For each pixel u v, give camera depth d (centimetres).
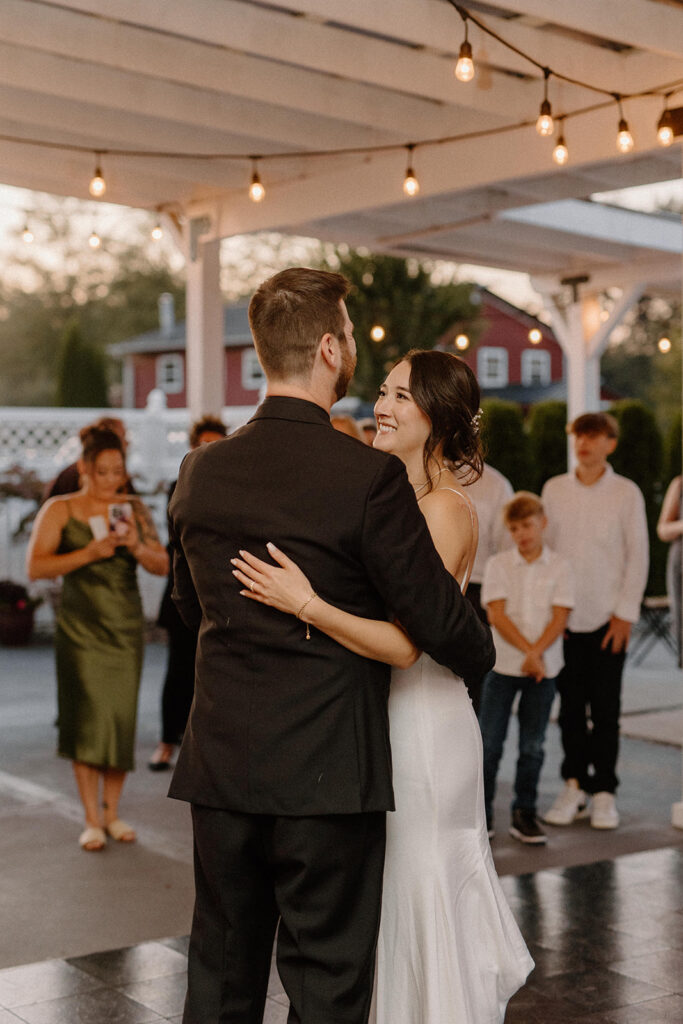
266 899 230
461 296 1759
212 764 221
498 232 852
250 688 219
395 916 242
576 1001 334
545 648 489
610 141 564
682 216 930
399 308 1714
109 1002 335
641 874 448
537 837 494
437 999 238
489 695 500
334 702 216
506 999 254
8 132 658
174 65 537
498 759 498
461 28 493
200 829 227
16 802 570
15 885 444
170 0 470
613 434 527
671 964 360
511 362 3147
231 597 221
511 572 500
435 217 782
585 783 534
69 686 488
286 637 216
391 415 256
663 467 1295
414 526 217
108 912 414
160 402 1272
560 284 994
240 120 623
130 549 482
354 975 219
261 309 228
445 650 219
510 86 579
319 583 215
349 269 1720
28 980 351
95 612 485
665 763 651
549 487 542
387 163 663
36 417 1260
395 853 242
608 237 882
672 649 1095
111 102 579
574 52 531
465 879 246
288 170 708
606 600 522
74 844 499
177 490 234
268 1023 323
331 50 520
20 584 1186
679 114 529
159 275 4091
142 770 636
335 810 213
